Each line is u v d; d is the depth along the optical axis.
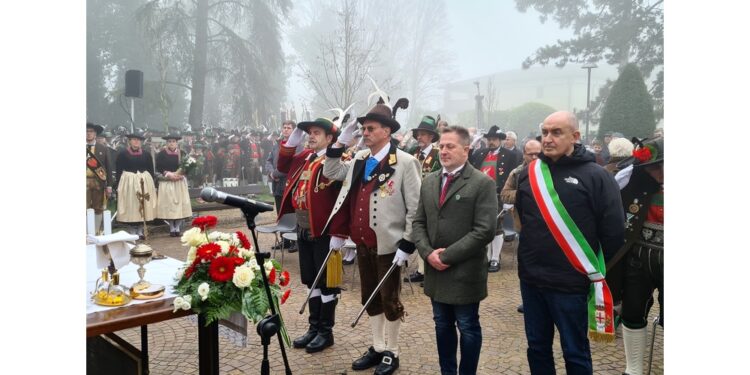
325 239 3.87
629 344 3.22
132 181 8.34
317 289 3.97
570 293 2.58
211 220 2.71
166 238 8.61
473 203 2.88
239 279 2.42
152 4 23.80
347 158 3.95
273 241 8.34
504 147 7.51
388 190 3.41
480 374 3.50
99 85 30.62
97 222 8.10
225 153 16.20
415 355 3.81
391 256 3.41
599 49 21.84
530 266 2.71
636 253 3.13
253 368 3.59
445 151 2.92
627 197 3.15
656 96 19.83
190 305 2.40
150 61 25.75
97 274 2.89
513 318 4.64
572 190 2.59
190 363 3.69
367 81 23.12
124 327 2.23
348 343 4.04
